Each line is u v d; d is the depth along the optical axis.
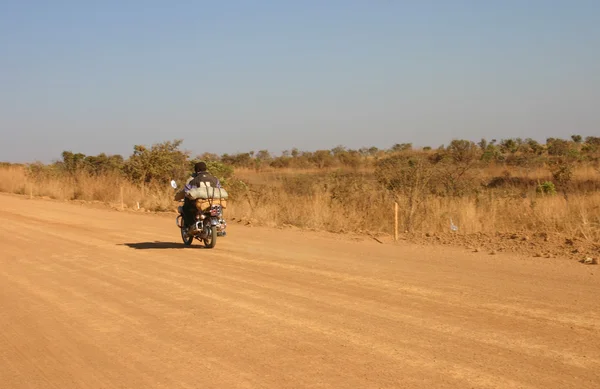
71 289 9.15
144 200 26.38
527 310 7.26
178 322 7.14
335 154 64.56
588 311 7.17
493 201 16.58
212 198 12.91
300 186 24.98
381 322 6.89
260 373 5.43
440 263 10.61
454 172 23.91
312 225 17.03
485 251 11.85
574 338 6.16
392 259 11.14
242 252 12.33
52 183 34.38
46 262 11.69
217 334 6.63
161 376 5.46
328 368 5.50
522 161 38.66
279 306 7.72
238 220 18.77
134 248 13.36
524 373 5.23
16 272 10.70
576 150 44.59
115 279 9.82
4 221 19.59
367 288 8.63
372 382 5.14
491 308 7.39
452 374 5.26
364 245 13.10
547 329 6.48
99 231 16.78
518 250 11.74
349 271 9.97
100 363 5.87
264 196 21.08
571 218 14.23
